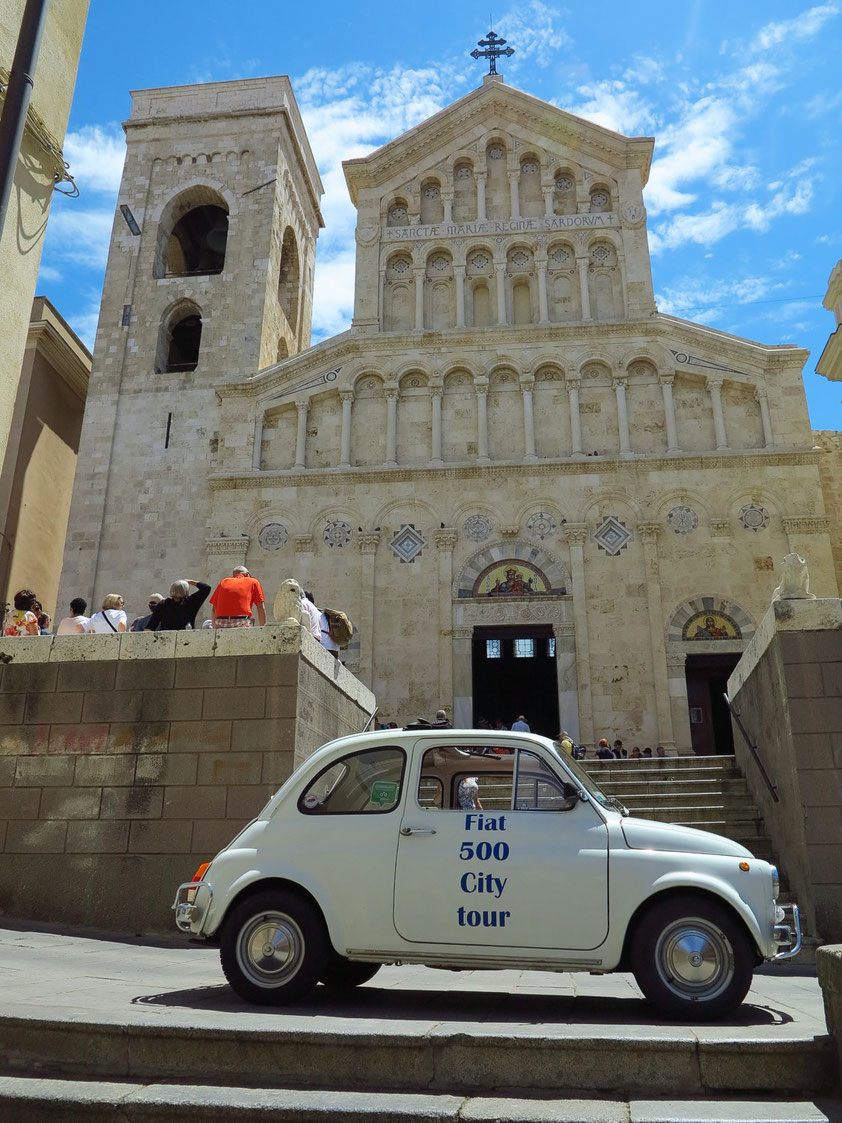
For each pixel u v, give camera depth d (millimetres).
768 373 30578
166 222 38031
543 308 32188
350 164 34750
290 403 32031
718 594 28266
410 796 7504
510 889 7000
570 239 33344
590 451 30500
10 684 13883
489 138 35094
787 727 12578
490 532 29719
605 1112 4812
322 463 31453
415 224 34188
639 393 31062
